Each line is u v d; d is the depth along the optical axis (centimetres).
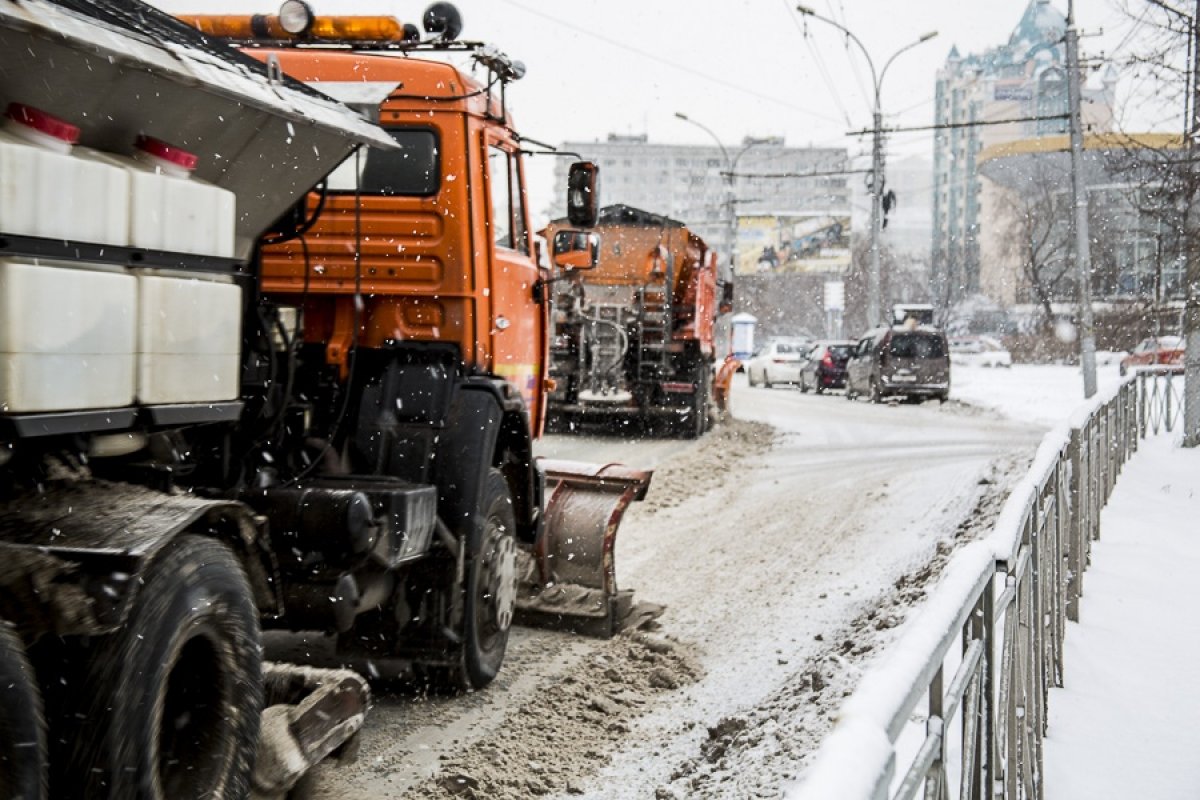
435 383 644
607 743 583
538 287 793
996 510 1151
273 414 536
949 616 276
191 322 420
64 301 357
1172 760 533
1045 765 529
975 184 12038
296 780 439
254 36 682
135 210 390
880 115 3741
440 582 624
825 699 586
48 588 329
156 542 346
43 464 368
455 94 654
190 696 382
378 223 656
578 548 794
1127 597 833
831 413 2817
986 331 8388
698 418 2159
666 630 805
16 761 305
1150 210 1520
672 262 2141
